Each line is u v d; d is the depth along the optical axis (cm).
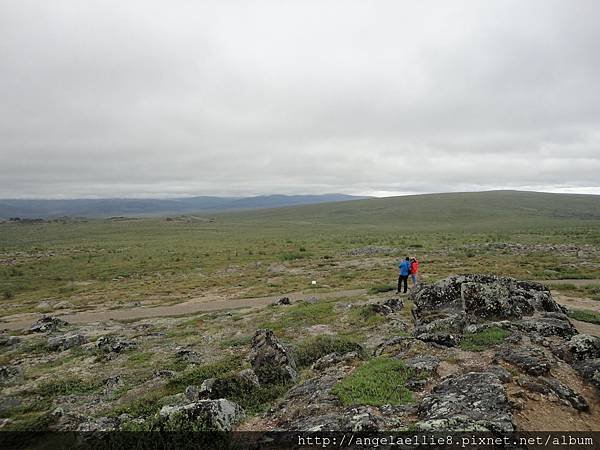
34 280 5797
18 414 1616
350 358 1614
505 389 1098
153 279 5591
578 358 1355
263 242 9950
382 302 2811
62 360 2322
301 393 1312
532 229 11512
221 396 1391
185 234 13625
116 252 8712
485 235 9650
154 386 1791
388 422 987
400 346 1619
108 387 1861
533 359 1273
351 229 14912
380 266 5400
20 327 3397
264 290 4366
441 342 1581
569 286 3403
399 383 1243
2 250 9388
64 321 3309
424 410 1040
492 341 1532
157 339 2656
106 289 4997
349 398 1157
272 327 2583
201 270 6094
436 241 8462
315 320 2662
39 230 15888
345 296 3591
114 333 2911
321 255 6956
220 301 4006
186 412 1129
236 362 1897
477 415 954
